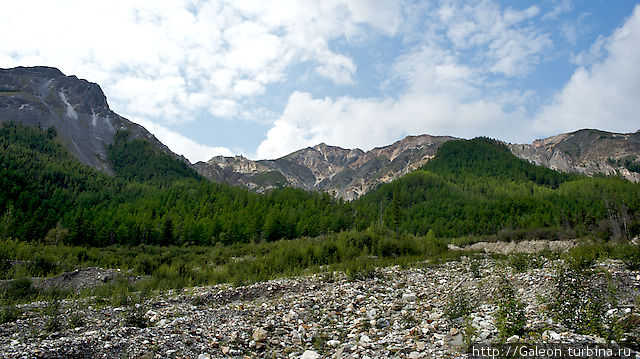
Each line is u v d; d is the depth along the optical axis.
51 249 44.12
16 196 99.69
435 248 49.09
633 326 10.43
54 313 15.69
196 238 86.50
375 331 13.13
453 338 11.24
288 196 138.50
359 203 160.12
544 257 25.98
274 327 13.77
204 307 18.19
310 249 42.25
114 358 10.16
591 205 112.88
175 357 10.47
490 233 108.19
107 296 22.66
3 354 9.91
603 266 18.09
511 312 11.47
